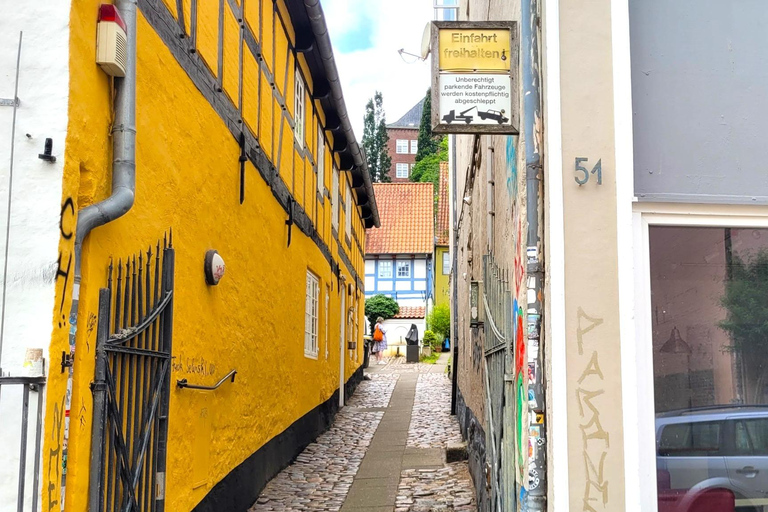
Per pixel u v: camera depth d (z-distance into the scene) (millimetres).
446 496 7750
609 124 3781
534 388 3738
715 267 3941
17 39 3369
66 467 3393
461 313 12414
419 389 19609
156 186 4574
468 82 4129
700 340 3898
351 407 16141
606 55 3820
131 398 4016
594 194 3732
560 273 3664
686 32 4012
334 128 13125
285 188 9133
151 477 4387
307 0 8781
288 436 9500
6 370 3172
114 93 3895
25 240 3270
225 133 6297
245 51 7035
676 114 3957
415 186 41219
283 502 7547
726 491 3863
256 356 7539
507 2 5008
